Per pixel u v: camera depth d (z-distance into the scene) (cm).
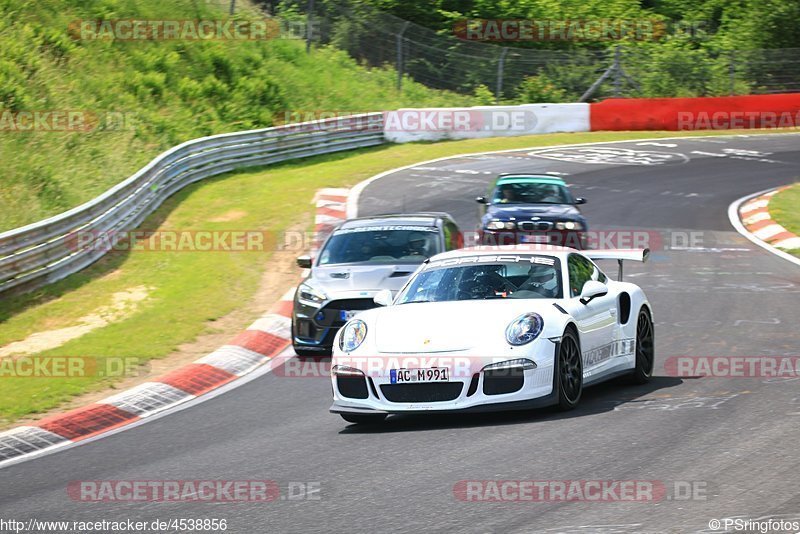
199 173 8856
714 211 7731
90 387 3725
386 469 2261
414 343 2705
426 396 2655
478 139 11844
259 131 9700
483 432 2559
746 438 2300
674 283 5294
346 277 4138
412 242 4403
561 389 2712
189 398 3538
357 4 14762
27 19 10881
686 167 9988
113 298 5422
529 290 2984
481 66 14238
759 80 14538
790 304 4584
